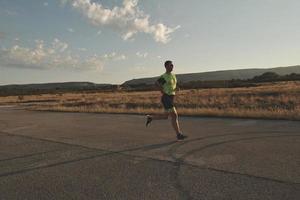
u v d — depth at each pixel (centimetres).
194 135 905
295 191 440
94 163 639
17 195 474
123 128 1128
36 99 6103
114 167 603
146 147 767
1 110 2755
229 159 618
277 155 634
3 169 623
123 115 1667
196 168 569
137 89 10744
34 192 485
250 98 2841
